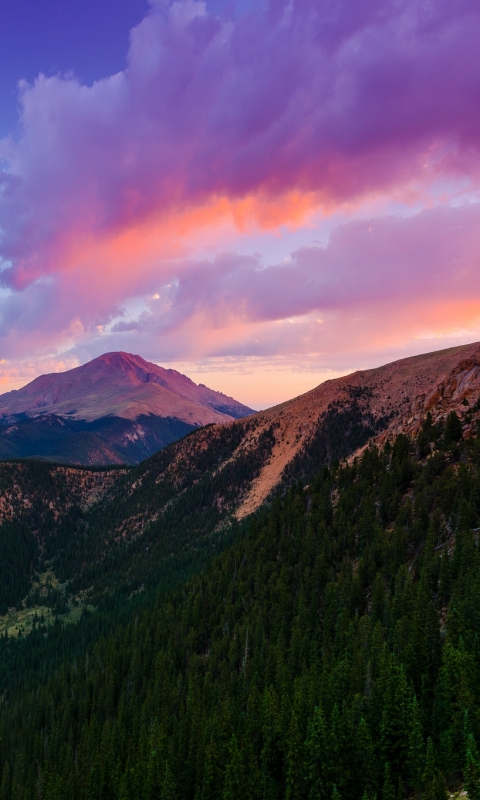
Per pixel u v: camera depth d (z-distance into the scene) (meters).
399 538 102.06
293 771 66.56
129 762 89.50
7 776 115.62
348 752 64.50
